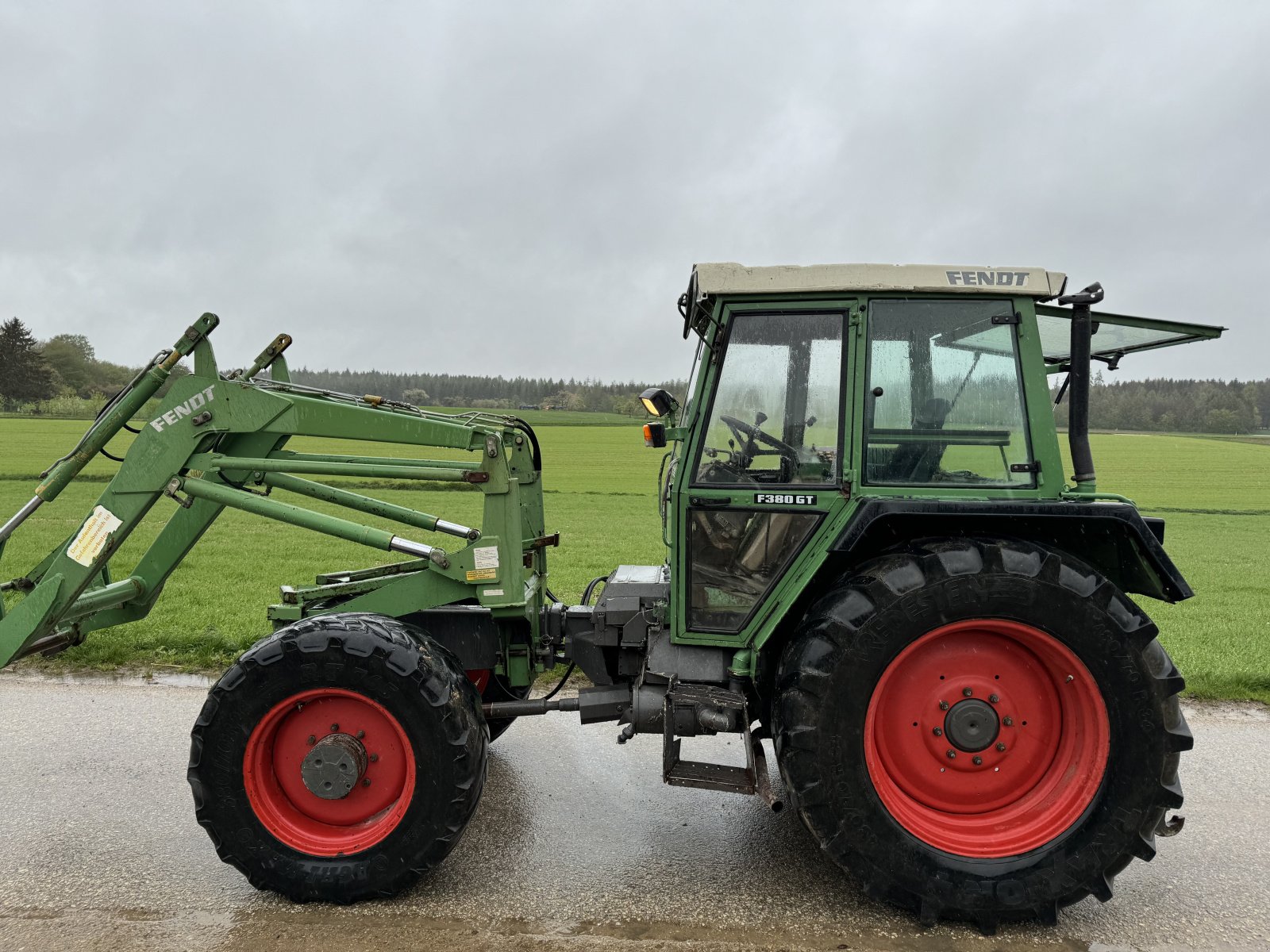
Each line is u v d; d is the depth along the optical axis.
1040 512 3.00
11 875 3.14
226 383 3.49
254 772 3.05
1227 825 3.68
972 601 2.89
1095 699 2.92
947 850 2.95
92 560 3.40
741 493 3.27
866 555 3.30
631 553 12.19
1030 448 3.14
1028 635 2.94
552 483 25.22
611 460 33.34
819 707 2.90
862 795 2.90
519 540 3.53
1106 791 2.91
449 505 17.92
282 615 3.85
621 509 19.17
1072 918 2.96
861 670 2.90
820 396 3.25
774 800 2.81
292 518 3.43
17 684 5.38
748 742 3.21
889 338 3.19
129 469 3.45
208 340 3.46
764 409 3.29
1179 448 42.97
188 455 3.48
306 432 3.56
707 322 3.29
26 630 3.34
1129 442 47.72
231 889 3.07
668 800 3.89
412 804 2.96
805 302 3.22
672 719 3.16
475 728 3.06
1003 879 2.86
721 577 3.33
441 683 3.01
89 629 3.94
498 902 2.99
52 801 3.78
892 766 3.14
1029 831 2.98
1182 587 3.02
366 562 10.67
